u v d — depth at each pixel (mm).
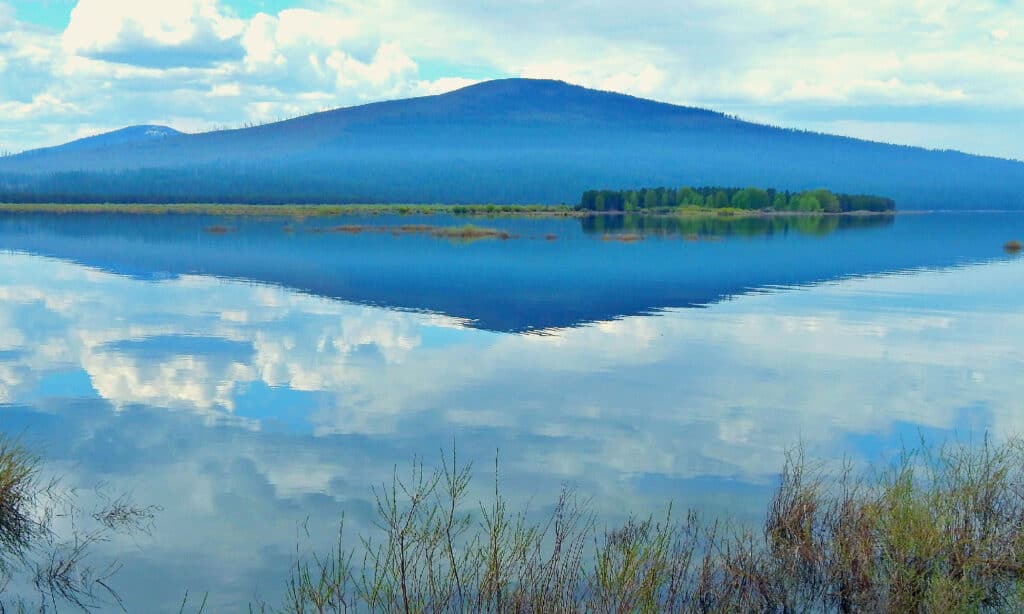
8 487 12008
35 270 50062
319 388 19609
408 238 88812
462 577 9289
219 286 42031
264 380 20422
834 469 13703
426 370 21734
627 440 15461
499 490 12688
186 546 10664
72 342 25562
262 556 10352
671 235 97750
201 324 29391
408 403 18219
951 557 9305
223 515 11703
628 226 124688
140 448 14898
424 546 10156
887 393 19406
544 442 15352
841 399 18766
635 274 49781
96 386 19703
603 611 8211
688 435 15797
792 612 8836
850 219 176125
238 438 15516
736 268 53719
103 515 11742
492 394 19062
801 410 17781
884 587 9125
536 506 11984
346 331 28000
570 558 9883
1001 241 88062
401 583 8977
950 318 31766
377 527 11211
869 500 11023
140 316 31250
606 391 19422
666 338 27016
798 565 9789
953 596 8523
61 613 8922
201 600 9172
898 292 40312
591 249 71875
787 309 34250
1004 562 9359
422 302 36062
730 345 25781
